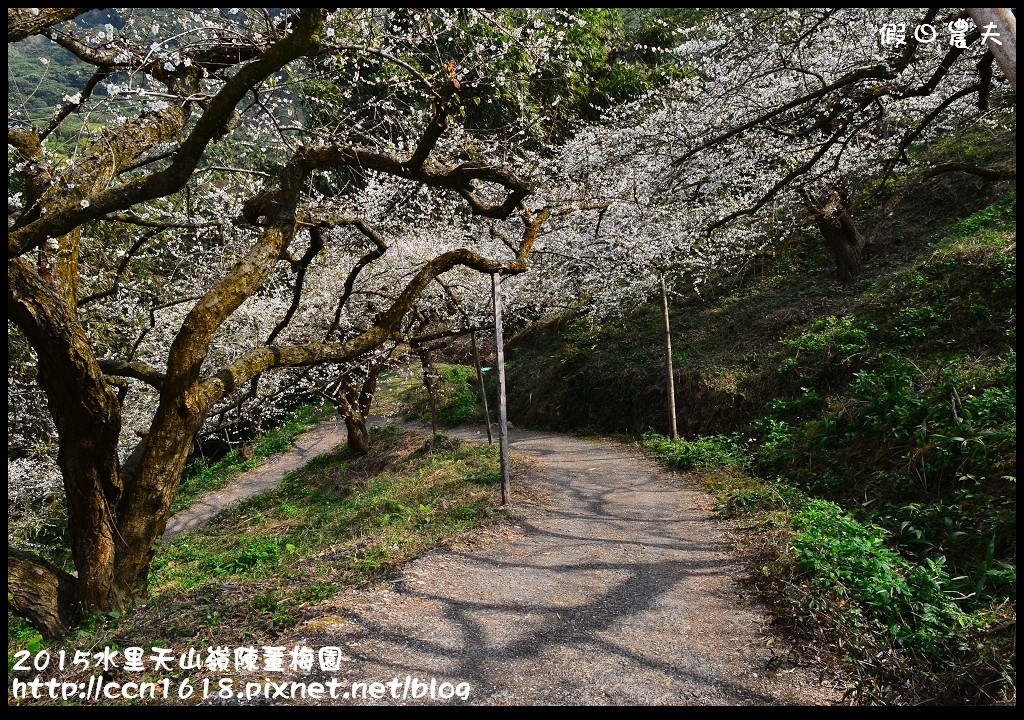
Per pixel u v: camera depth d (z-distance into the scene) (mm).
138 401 15281
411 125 8844
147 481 5859
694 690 3908
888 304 12703
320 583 5883
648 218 14133
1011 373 8195
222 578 7926
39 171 5918
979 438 7062
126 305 13555
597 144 14711
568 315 23641
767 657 4309
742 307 17609
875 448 8727
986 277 11383
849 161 14078
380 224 14766
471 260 8359
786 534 6625
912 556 6352
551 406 19609
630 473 11836
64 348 5301
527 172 9977
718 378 14742
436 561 6684
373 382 17656
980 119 14414
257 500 16234
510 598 5641
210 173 11742
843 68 10367
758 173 14031
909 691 3783
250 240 14633
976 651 3811
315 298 15594
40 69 6973
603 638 4719
